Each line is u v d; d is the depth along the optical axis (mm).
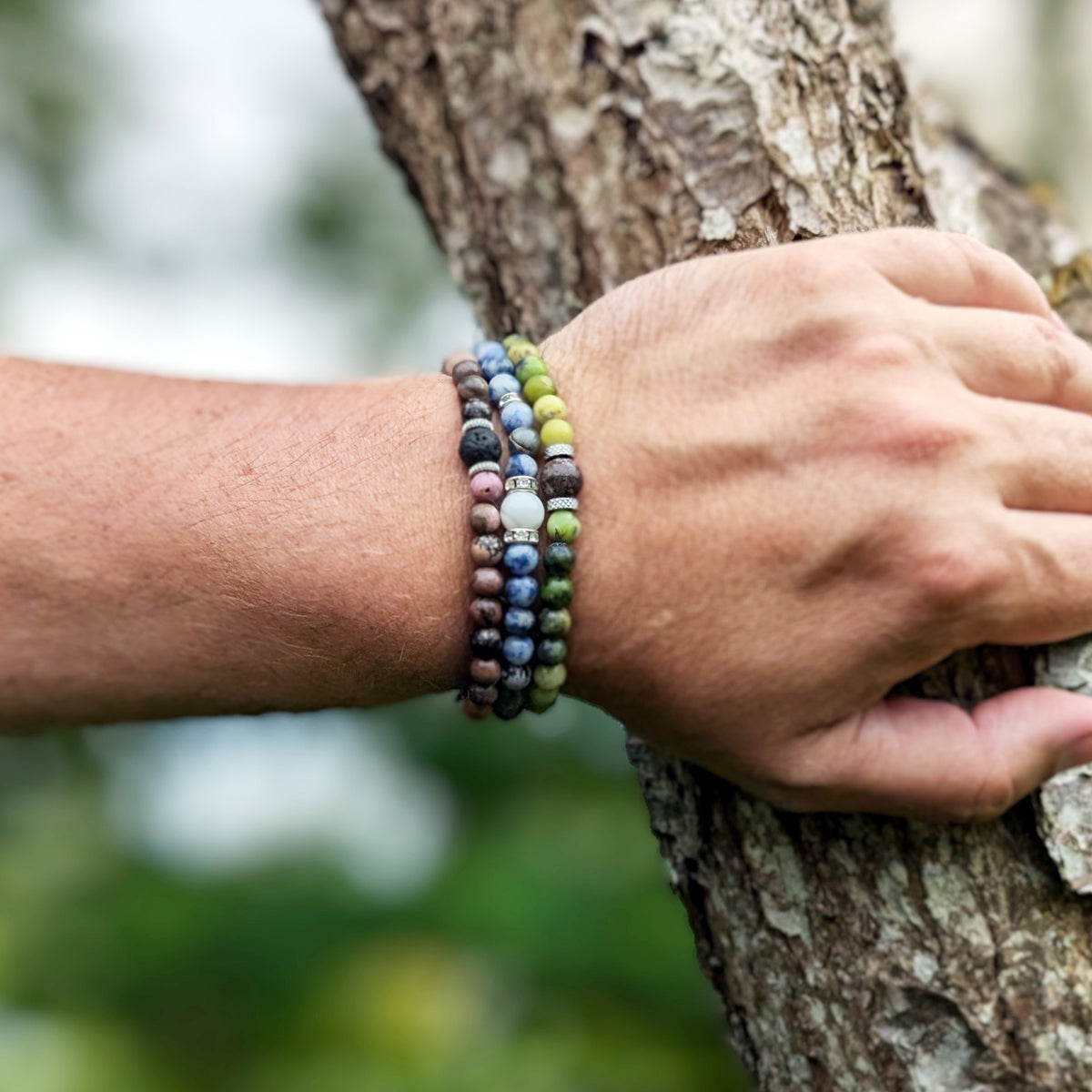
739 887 614
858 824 603
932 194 656
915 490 576
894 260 588
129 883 1749
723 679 586
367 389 600
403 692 596
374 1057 1423
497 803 1771
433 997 1481
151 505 576
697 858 620
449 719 1834
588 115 665
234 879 1725
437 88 693
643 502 588
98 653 575
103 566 573
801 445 582
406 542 586
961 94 769
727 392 588
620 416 593
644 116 655
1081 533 584
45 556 571
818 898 604
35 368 586
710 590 584
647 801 627
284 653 583
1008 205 699
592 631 588
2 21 2027
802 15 651
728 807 615
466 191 687
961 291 590
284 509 582
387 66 700
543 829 1664
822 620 582
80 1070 1454
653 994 1427
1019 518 580
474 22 685
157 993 1563
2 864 1811
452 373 605
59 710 578
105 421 582
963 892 595
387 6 698
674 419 590
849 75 648
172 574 575
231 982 1572
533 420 593
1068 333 599
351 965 1546
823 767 587
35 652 572
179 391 589
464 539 589
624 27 661
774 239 635
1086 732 584
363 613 583
